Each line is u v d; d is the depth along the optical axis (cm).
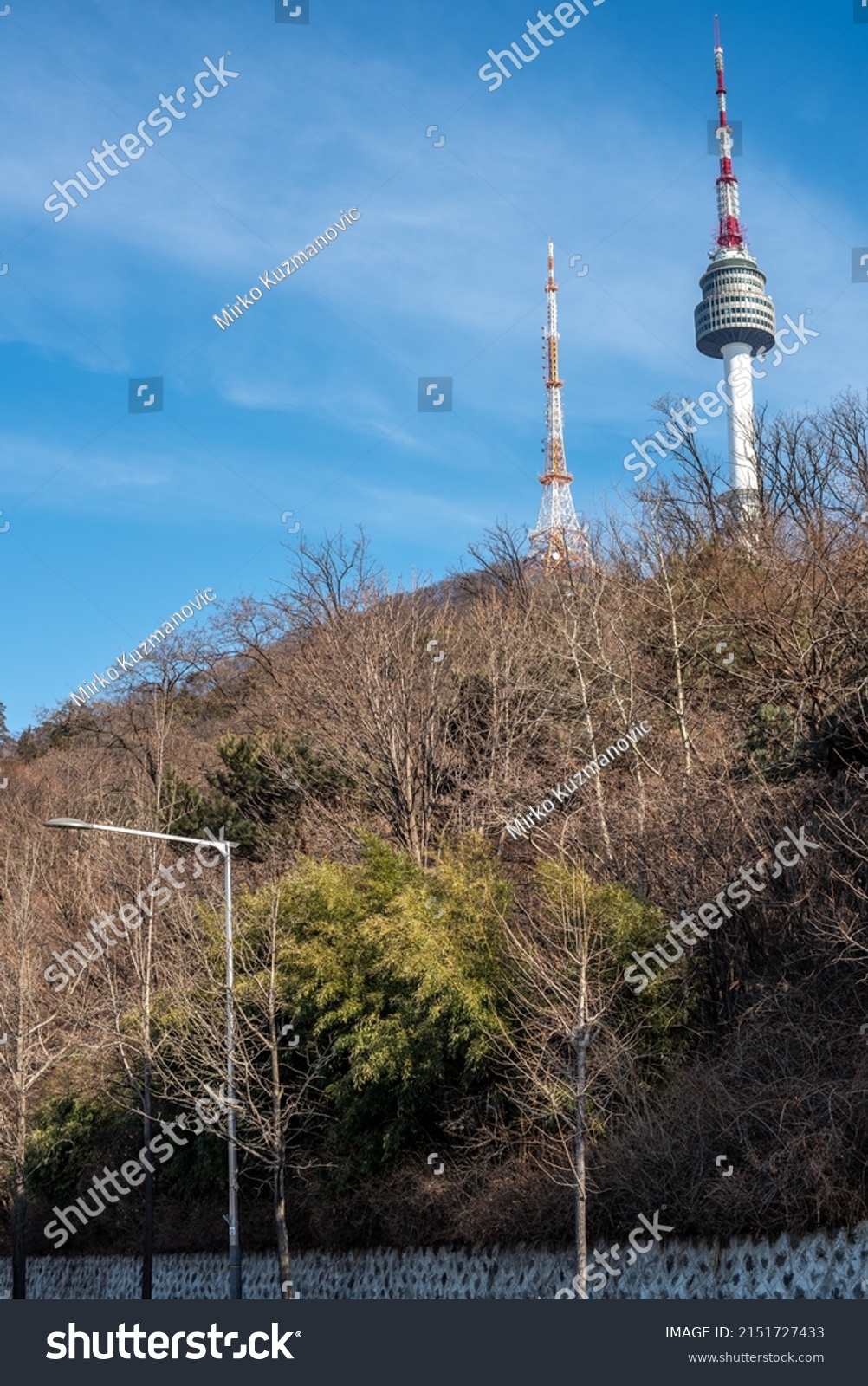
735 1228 1549
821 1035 1579
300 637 4634
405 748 3066
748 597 2872
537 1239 1820
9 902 3306
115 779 4897
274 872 3088
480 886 2106
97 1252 2962
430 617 3928
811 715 2269
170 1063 2484
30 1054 2775
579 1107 1627
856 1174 1448
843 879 1634
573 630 3092
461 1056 1997
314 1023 2230
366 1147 2109
